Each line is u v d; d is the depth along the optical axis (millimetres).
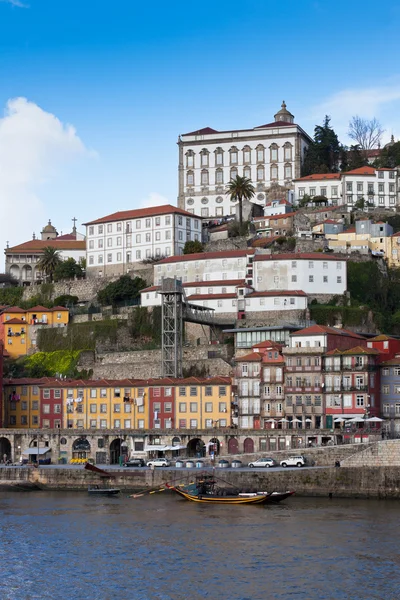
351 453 142000
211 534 107312
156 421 181125
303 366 170875
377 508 124375
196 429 165250
